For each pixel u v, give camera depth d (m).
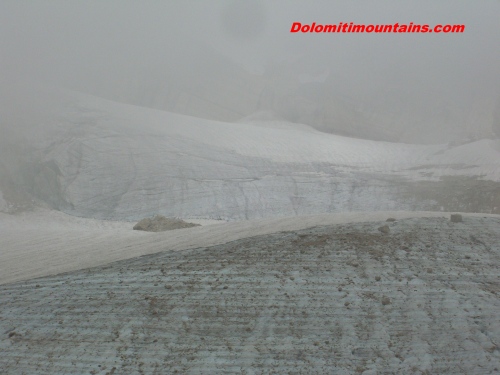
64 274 8.47
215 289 6.79
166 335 5.81
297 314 6.02
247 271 7.29
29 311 6.82
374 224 9.24
